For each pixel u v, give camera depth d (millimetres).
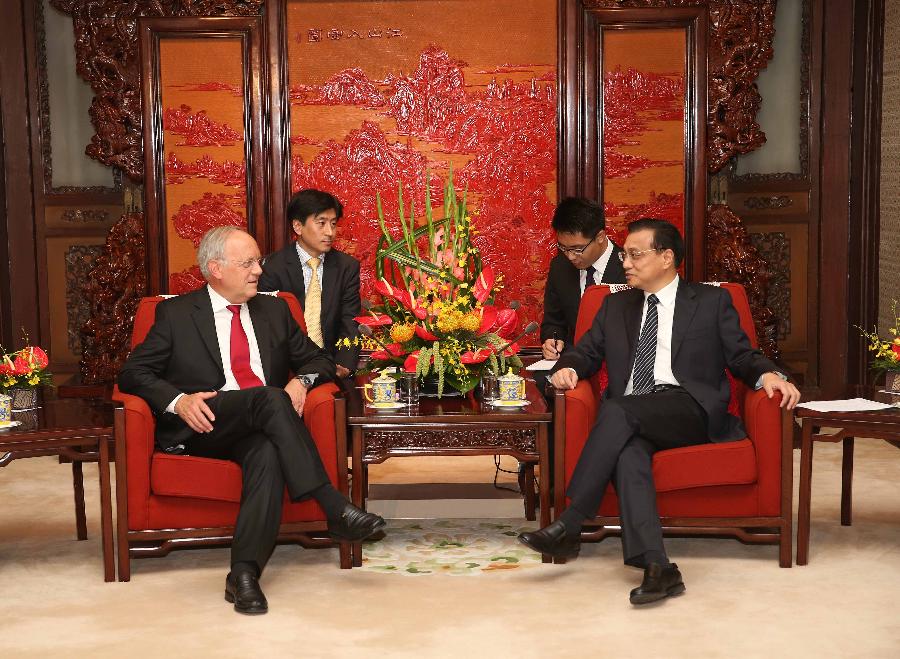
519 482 4652
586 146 5816
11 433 3291
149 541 3463
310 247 4688
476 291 3871
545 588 3309
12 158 6102
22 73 6062
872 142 6000
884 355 3875
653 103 5801
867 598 3180
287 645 2848
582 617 3037
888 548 3703
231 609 3150
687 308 3678
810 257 6172
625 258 3707
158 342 3635
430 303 3834
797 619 3002
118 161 5852
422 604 3172
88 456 3418
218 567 3590
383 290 3879
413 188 5875
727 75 5832
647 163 5832
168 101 5770
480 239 5895
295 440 3314
